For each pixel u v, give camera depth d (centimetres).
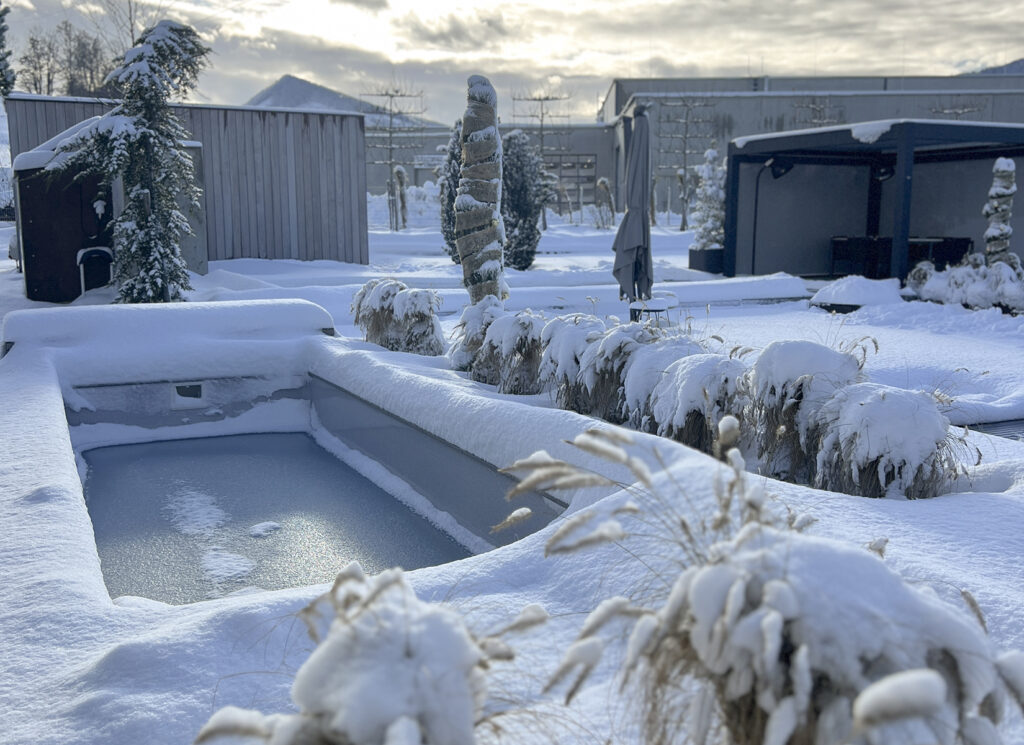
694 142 5262
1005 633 290
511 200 2461
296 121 2259
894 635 156
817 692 158
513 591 360
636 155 1317
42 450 557
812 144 1944
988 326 1362
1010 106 5356
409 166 5716
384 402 787
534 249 2520
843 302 1658
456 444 648
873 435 482
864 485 486
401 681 145
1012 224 2106
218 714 159
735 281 1817
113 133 1416
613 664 285
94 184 1678
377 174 5691
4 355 940
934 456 487
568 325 767
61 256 1680
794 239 2305
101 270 1677
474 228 1083
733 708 171
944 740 157
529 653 297
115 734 259
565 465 195
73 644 315
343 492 751
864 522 397
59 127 2141
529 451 555
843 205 2344
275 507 707
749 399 583
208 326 1027
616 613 176
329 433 966
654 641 172
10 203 4684
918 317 1468
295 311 1080
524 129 5181
